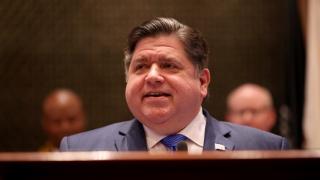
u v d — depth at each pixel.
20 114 11.22
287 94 10.10
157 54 3.88
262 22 11.22
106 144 4.16
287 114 9.98
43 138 11.17
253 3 11.25
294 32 9.80
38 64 11.27
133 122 4.22
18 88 11.24
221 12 11.30
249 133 4.27
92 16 11.30
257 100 8.21
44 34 11.31
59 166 2.00
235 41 11.24
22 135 11.16
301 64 9.70
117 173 2.03
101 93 11.23
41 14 11.31
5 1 11.31
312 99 9.26
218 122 4.31
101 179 2.05
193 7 11.27
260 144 4.21
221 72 11.19
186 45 3.96
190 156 1.99
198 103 4.01
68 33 11.31
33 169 2.00
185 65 3.92
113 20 11.28
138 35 3.99
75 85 11.27
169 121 3.89
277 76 11.10
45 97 11.23
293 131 9.72
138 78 3.89
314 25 9.30
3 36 11.27
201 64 4.09
